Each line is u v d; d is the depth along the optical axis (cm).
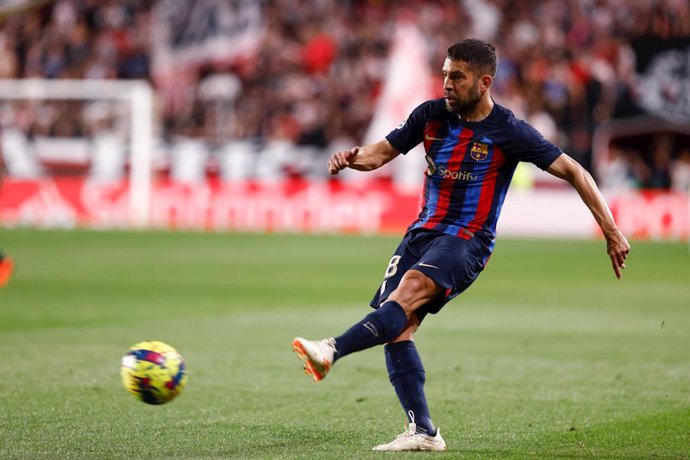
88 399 2312
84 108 9750
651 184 9962
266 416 2161
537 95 10181
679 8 10269
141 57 10912
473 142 1828
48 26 11156
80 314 3903
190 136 10519
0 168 8575
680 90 10138
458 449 1839
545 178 8912
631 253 7200
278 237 8150
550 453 1811
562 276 5691
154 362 1712
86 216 9200
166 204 9238
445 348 3228
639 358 3052
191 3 10819
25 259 6147
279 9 10806
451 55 1794
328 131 10175
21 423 2036
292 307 4206
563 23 10500
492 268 6119
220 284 5019
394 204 8862
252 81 10644
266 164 9456
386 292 1850
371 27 10719
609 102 10156
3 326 3559
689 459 1775
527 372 2792
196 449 1822
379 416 2175
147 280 5147
